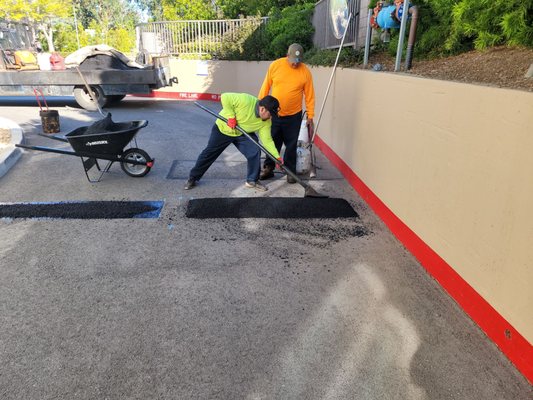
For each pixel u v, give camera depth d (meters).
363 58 5.88
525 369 2.19
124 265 3.32
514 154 2.19
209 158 4.89
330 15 7.91
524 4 2.97
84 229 3.92
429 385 2.18
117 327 2.60
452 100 2.79
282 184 5.29
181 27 14.76
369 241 3.78
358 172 5.00
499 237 2.35
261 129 4.63
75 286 3.03
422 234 3.33
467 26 3.62
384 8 4.74
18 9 23.80
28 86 11.34
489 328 2.50
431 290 3.02
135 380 2.20
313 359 2.36
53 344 2.44
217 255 3.50
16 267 3.26
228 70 13.84
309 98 5.12
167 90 14.99
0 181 5.23
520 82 2.57
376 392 2.14
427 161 3.19
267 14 14.05
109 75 11.20
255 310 2.79
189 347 2.44
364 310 2.80
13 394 2.10
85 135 4.82
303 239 3.80
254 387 2.17
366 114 4.64
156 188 5.05
